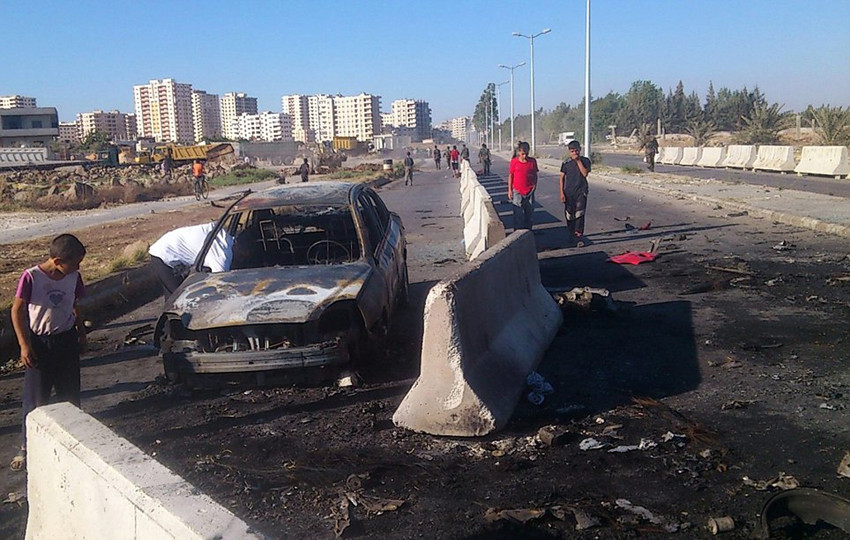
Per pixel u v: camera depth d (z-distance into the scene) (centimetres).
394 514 411
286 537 392
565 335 755
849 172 2636
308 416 572
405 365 692
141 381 693
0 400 664
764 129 4856
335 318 672
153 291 1188
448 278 550
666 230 1479
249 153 10506
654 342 718
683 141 7294
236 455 504
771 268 1047
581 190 1321
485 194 1381
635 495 420
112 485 283
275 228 870
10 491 475
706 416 530
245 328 632
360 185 912
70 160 9088
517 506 413
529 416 541
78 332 548
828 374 607
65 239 518
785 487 418
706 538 374
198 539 232
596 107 12275
